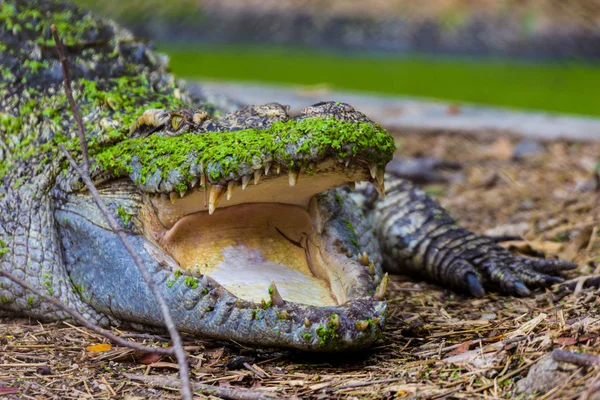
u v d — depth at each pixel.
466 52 34.19
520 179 14.52
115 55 10.19
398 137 17.80
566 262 9.26
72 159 7.48
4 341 7.72
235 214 7.68
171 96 9.52
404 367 6.80
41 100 9.19
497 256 9.42
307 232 7.75
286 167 6.70
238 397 6.35
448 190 14.04
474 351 6.88
